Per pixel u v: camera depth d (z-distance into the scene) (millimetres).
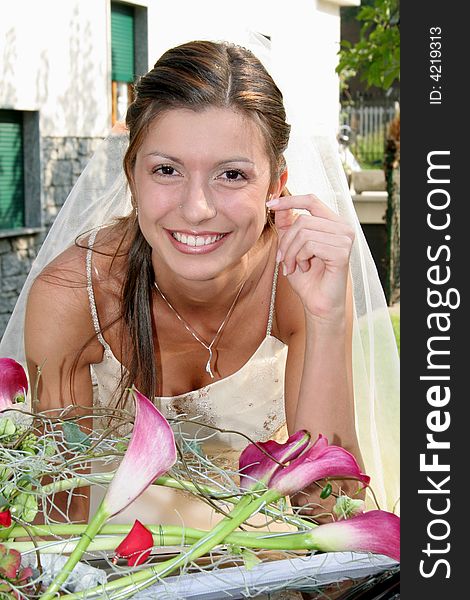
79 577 1320
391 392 2988
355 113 18094
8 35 7660
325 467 1399
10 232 7781
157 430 1305
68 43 8492
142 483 1287
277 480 1405
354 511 1452
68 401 2447
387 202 10539
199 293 2344
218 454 2791
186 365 2609
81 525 1376
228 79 1904
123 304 2383
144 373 2395
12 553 1232
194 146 1849
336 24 12711
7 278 7875
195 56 1917
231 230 1913
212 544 1343
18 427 1455
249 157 1895
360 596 1392
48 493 1419
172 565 1326
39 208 8250
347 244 1996
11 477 1399
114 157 2867
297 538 1361
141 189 1924
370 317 3000
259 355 2637
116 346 2498
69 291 2400
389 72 6949
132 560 1319
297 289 2025
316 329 2016
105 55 9070
